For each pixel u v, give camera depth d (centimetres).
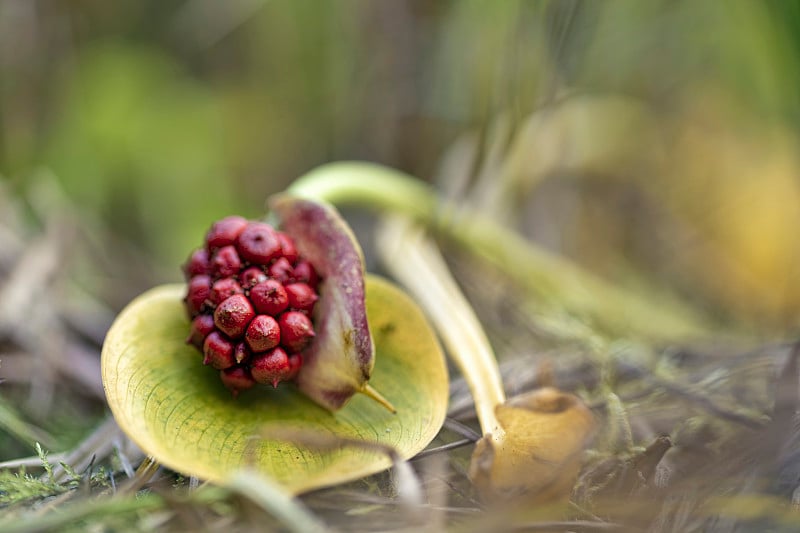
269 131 62
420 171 56
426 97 55
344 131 58
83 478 35
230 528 33
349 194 44
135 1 61
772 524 34
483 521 34
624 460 36
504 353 43
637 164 54
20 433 38
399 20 56
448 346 39
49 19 55
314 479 34
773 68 47
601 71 54
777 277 50
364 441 34
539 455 35
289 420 36
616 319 45
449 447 36
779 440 35
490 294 46
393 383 37
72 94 57
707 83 57
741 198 53
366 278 38
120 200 57
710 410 38
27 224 47
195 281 36
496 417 35
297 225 37
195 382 36
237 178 62
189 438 35
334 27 58
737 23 50
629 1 54
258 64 62
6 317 41
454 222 45
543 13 46
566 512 34
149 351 36
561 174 52
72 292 44
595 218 53
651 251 54
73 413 40
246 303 36
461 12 53
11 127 52
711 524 34
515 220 49
